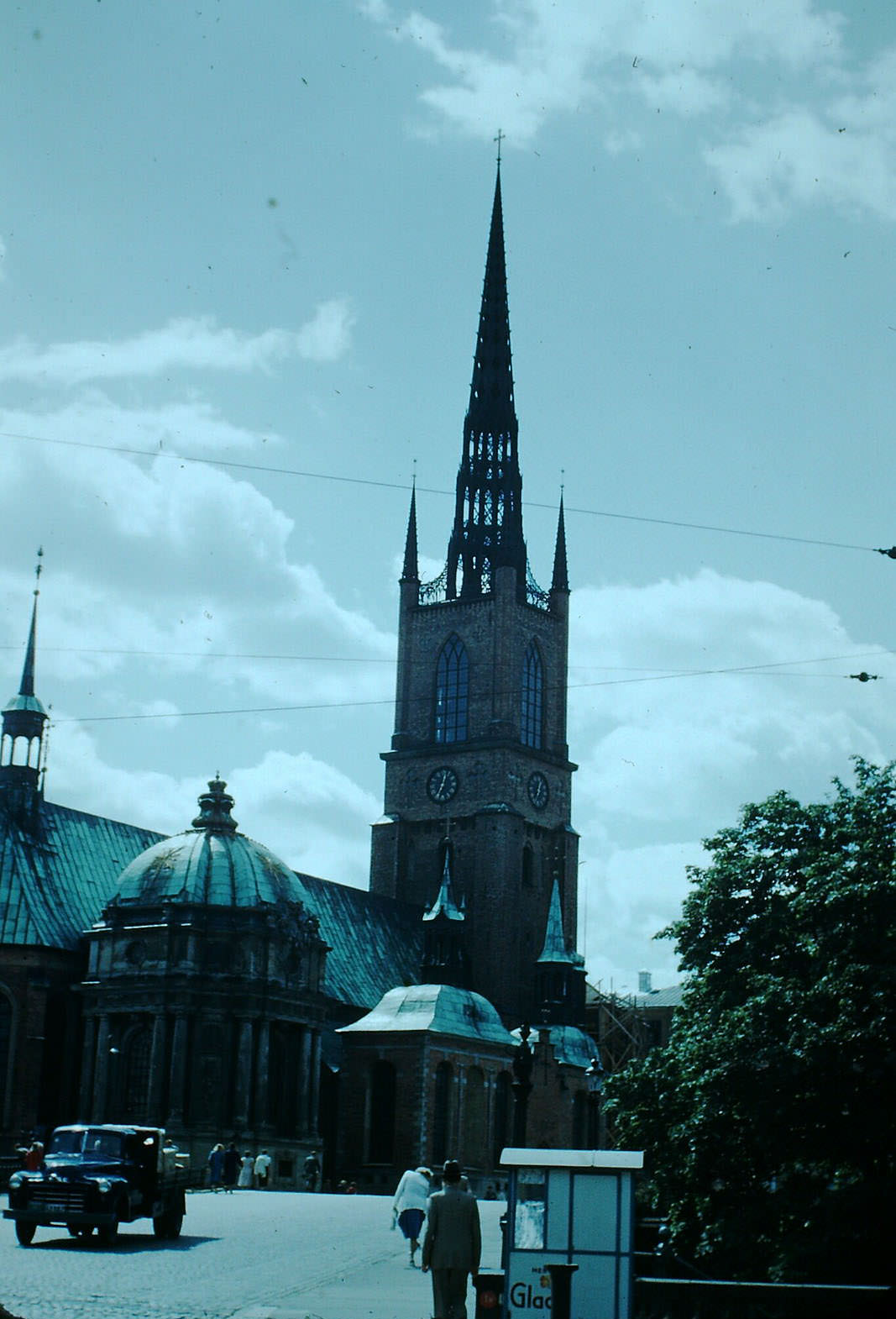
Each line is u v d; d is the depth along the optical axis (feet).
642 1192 203.41
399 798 571.69
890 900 194.29
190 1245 174.50
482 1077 462.19
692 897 220.23
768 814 221.05
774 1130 192.24
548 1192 116.16
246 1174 351.46
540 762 574.15
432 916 498.28
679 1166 201.26
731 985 209.26
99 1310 117.39
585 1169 115.85
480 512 597.52
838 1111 191.72
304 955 415.44
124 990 393.29
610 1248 114.73
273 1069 405.59
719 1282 121.80
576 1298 114.42
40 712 432.66
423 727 577.02
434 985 464.24
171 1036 388.78
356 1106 444.55
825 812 219.61
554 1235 115.44
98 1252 161.38
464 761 563.48
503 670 566.36
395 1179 433.89
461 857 557.74
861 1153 190.70
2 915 400.67
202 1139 382.83
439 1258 108.88
